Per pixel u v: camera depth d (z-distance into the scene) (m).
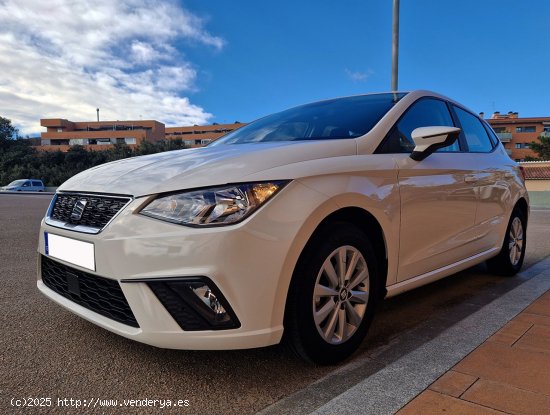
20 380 2.17
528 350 2.35
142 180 2.18
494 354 2.30
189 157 2.48
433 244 3.00
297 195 2.10
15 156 56.62
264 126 3.46
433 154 3.10
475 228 3.52
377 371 2.26
